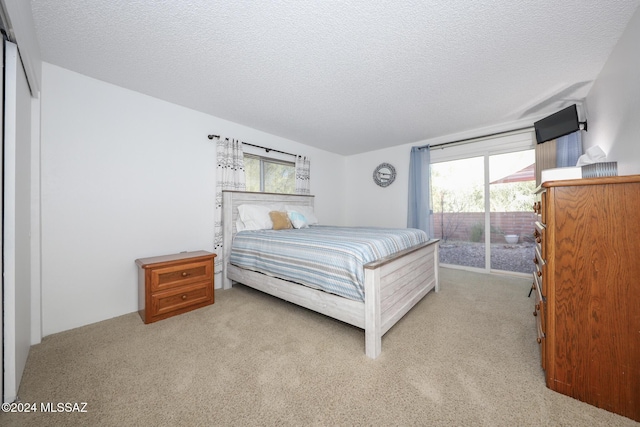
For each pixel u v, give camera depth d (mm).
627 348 1081
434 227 4312
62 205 2018
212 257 2557
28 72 1537
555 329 1244
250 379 1380
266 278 2475
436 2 1401
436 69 2105
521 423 1067
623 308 1089
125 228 2361
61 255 2012
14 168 1270
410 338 1818
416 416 1113
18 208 1365
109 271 2258
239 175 3293
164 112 2658
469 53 1885
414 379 1365
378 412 1140
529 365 1479
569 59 1967
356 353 1635
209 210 3029
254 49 1824
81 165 2117
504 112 3051
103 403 1211
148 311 2125
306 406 1180
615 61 1809
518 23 1566
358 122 3385
